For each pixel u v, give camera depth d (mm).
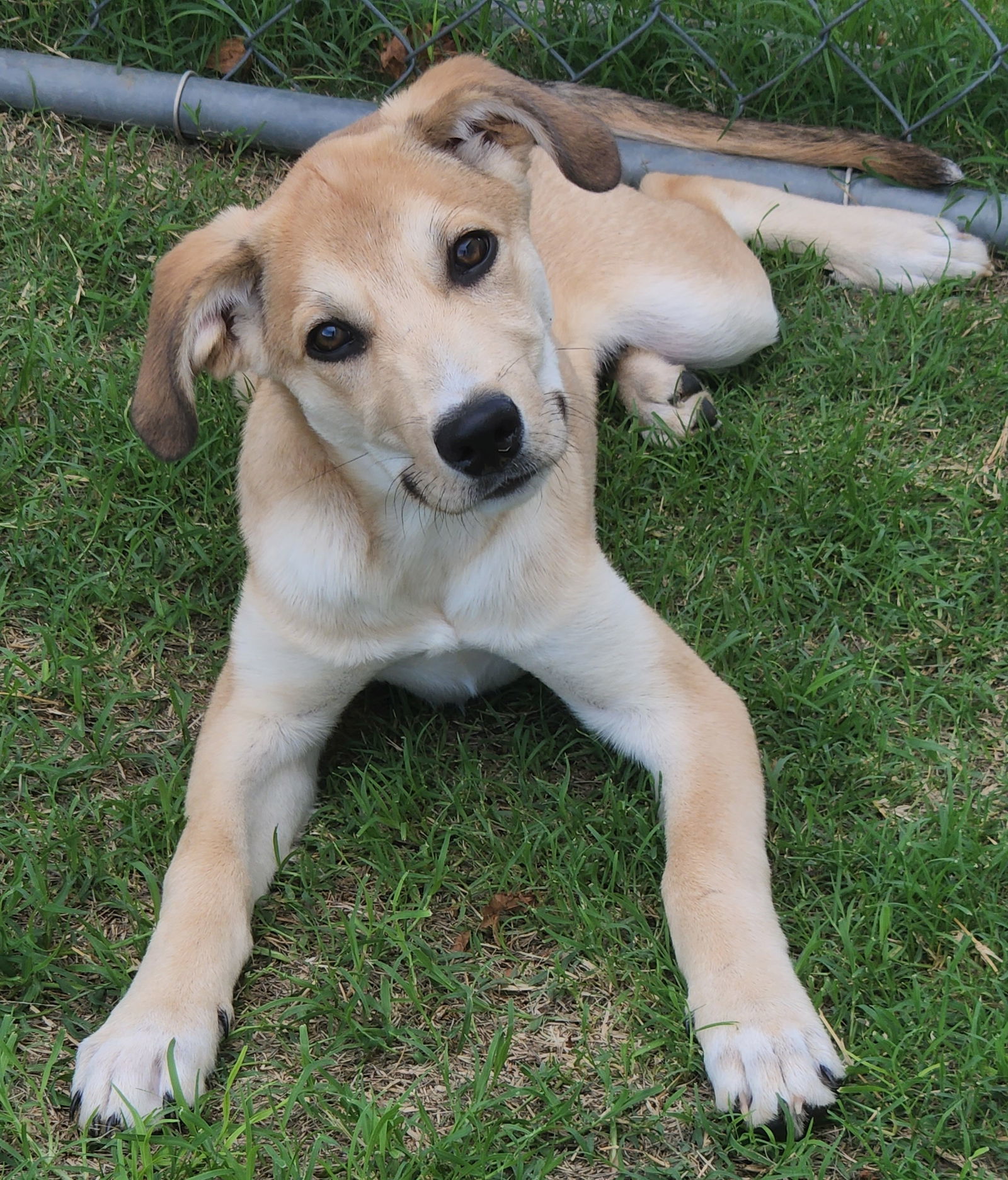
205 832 1155
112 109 1498
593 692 1195
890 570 1280
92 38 1536
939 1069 1086
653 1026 1113
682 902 1121
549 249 1374
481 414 1095
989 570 1284
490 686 1251
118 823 1201
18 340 1398
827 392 1383
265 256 1142
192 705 1251
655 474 1344
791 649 1259
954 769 1202
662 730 1182
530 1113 1090
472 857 1184
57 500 1327
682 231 1385
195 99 1490
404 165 1142
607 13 1517
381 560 1171
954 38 1479
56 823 1187
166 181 1486
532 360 1145
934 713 1227
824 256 1438
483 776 1224
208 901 1131
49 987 1138
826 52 1489
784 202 1450
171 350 1138
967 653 1247
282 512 1180
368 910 1150
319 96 1489
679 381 1358
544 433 1126
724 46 1508
